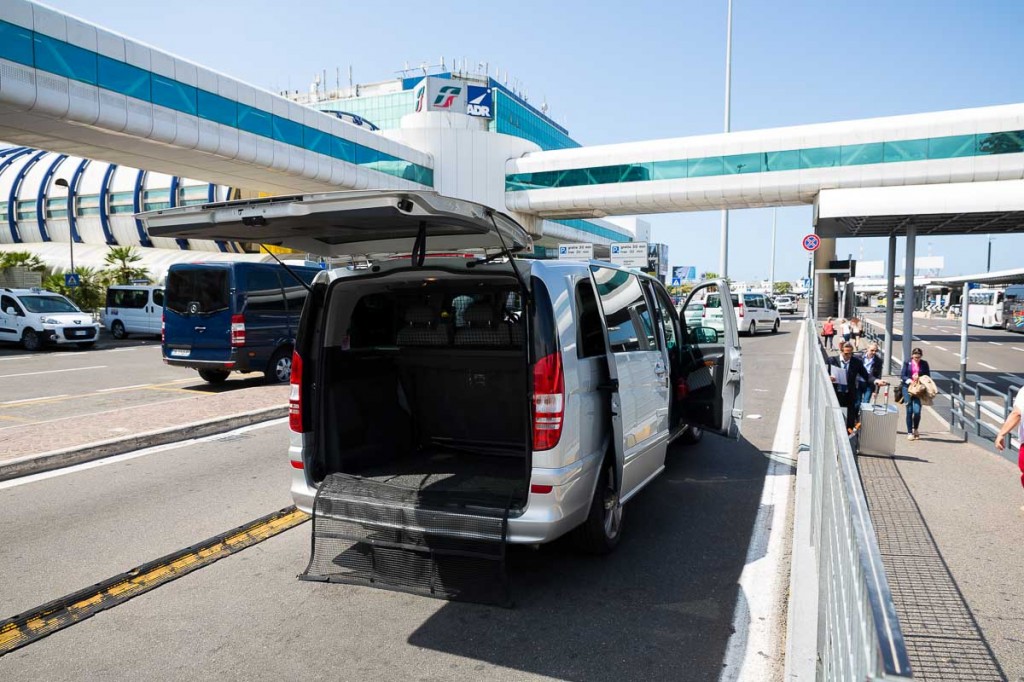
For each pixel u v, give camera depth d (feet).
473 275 12.01
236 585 12.77
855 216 44.55
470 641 10.61
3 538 15.24
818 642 8.52
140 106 60.64
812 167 97.96
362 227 11.46
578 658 10.09
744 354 63.82
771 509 17.20
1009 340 104.58
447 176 117.19
